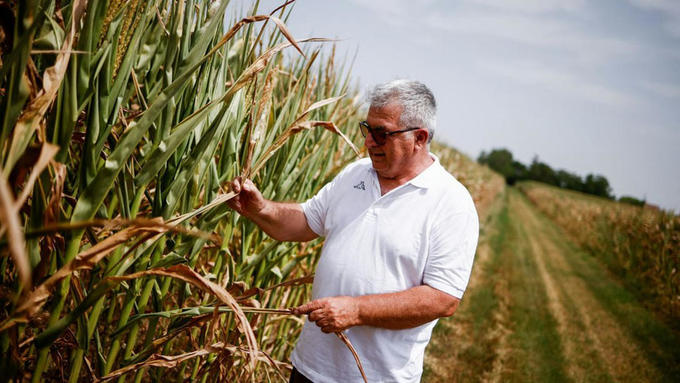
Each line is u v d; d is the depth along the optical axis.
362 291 1.70
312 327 1.81
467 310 6.60
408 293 1.61
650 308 8.54
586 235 16.77
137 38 1.15
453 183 1.77
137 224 0.95
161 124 1.30
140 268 1.39
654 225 10.72
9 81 0.94
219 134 1.52
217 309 1.39
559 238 18.53
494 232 15.45
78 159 1.50
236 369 2.20
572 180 88.31
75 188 1.25
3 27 1.00
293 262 2.38
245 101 1.75
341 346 1.70
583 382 4.79
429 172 1.75
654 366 5.64
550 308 7.53
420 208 1.70
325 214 1.94
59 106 1.04
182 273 1.16
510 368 4.82
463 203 1.71
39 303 1.01
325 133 2.45
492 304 7.04
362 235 1.74
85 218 1.11
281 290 2.56
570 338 6.20
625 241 11.82
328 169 2.70
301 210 1.92
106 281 1.11
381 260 1.70
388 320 1.57
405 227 1.69
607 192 86.75
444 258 1.65
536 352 5.46
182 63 1.32
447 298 1.63
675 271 8.80
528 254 12.70
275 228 1.85
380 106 1.64
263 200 1.75
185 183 1.39
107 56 1.11
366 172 1.86
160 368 1.80
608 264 12.73
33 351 1.45
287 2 1.42
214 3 1.31
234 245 2.28
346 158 2.89
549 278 9.98
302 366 1.80
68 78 1.03
